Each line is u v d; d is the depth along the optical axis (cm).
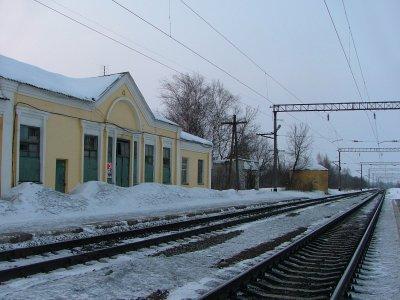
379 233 1716
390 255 1188
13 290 720
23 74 2228
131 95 3012
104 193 2386
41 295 683
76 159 2500
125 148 3066
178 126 3694
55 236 1316
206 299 624
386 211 3112
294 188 7844
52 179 2323
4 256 955
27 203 1844
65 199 2058
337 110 4266
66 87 2541
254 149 8400
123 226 1628
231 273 899
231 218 2141
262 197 4409
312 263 1066
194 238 1420
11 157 2058
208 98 7406
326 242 1473
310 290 778
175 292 741
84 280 776
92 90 2700
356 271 945
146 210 2311
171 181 3634
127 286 761
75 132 2495
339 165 9938
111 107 2789
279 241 1362
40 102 2234
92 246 1170
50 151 2305
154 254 1096
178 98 7306
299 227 1828
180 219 2008
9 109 2050
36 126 2225
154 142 3378
